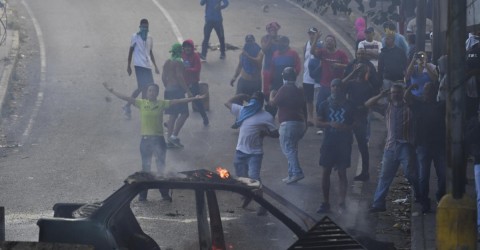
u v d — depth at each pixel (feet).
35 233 88.38
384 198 96.89
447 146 62.18
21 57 190.49
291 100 109.50
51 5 244.01
